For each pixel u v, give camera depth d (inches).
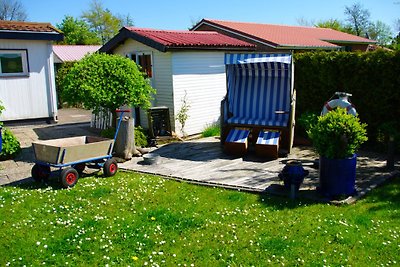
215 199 283.7
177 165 380.8
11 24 572.1
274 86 461.7
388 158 345.1
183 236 223.1
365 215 244.7
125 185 319.6
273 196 286.2
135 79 426.0
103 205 275.3
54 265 194.4
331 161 272.2
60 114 821.2
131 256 201.3
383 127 414.6
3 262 197.6
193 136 534.3
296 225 232.8
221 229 231.0
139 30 552.1
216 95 569.0
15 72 591.8
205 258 199.0
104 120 565.9
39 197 291.1
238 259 196.7
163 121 504.1
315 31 1146.7
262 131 417.1
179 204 274.7
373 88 428.8
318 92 479.5
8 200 285.9
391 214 245.3
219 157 410.3
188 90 528.1
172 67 504.7
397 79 409.7
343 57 449.4
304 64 483.5
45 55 611.8
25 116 608.4
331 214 248.1
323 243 210.2
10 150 406.3
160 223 241.0
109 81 410.0
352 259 194.4
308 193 287.0
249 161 391.5
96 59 418.3
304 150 435.5
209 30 879.7
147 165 383.2
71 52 1186.6
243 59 412.8
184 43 508.7
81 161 325.1
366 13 2223.2
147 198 288.7
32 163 394.6
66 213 261.0
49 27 603.5
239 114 478.3
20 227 238.1
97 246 211.9
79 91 400.5
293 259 195.3
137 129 473.7
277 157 398.6
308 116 468.4
